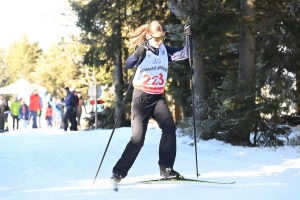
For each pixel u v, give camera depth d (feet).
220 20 41.09
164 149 21.34
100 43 78.23
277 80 54.85
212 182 21.43
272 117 43.27
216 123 44.21
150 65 20.54
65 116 73.15
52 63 192.13
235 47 52.60
